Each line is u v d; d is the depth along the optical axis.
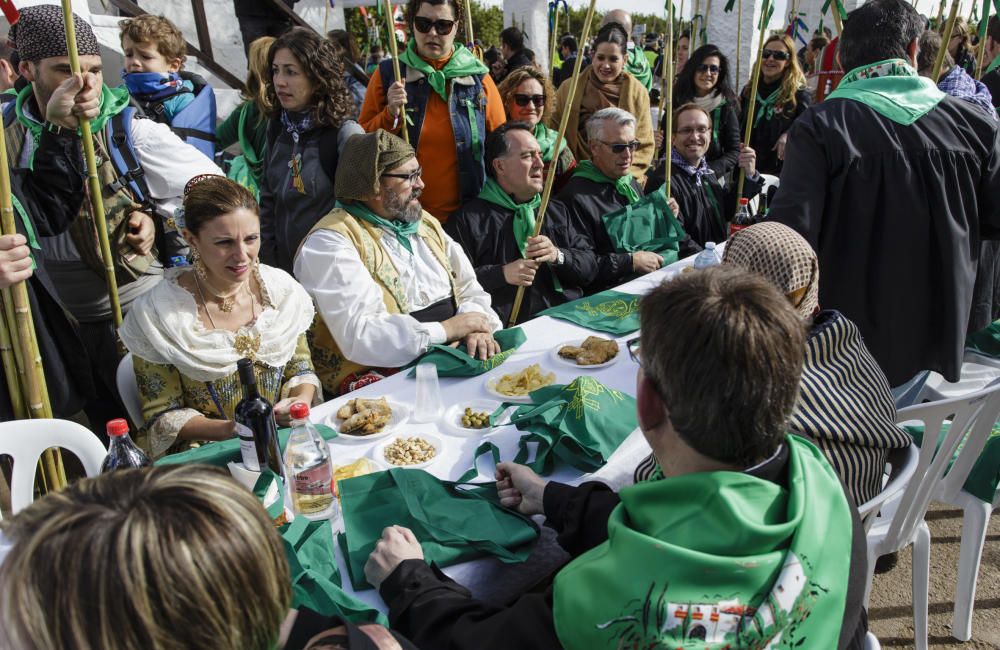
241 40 6.01
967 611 2.20
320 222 2.63
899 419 1.82
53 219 2.54
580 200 3.66
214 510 0.66
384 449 1.83
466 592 1.27
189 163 2.78
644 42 8.75
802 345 0.98
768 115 5.36
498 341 2.52
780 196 2.28
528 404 2.00
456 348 2.46
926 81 2.22
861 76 2.26
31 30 2.31
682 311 0.97
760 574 0.90
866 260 2.25
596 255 3.53
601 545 1.03
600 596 0.94
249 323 2.11
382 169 2.57
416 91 3.65
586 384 1.83
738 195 4.14
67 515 0.63
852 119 2.20
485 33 12.59
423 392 1.98
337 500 1.56
